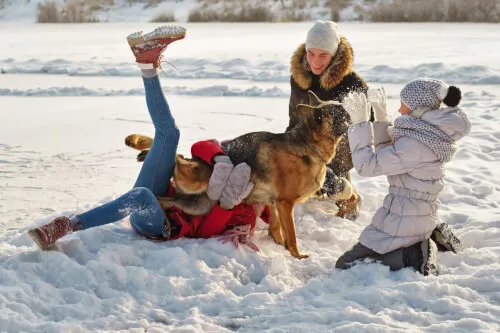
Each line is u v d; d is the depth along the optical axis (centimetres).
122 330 377
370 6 3550
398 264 454
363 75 1478
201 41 2388
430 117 442
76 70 1761
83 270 431
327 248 521
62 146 924
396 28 2791
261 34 2658
